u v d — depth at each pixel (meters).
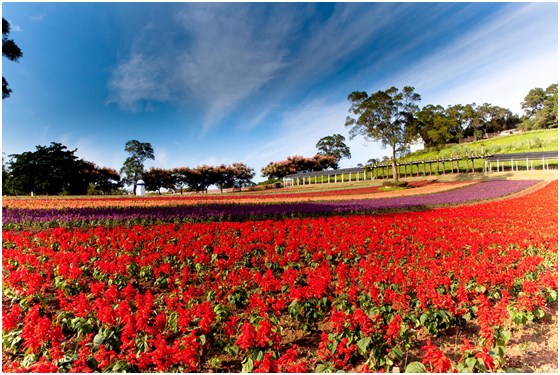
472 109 93.31
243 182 76.94
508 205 20.58
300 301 6.42
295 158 86.06
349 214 20.38
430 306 6.07
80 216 15.54
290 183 77.12
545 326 6.35
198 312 5.52
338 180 71.88
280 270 9.55
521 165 50.91
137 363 4.70
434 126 53.31
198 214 17.47
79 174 51.69
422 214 18.64
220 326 6.23
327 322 6.74
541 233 12.14
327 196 37.94
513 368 4.62
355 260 9.95
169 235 12.27
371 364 4.89
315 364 5.33
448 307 5.94
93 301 6.88
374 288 6.30
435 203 25.73
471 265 7.73
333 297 7.21
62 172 48.19
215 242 12.02
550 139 55.41
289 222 15.36
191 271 9.39
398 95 47.22
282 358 4.31
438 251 10.10
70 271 7.36
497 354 4.90
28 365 4.72
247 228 13.51
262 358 4.72
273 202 28.56
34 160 46.78
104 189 60.75
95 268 8.48
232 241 11.40
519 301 6.06
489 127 96.06
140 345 5.06
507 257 8.58
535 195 25.98
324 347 4.86
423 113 55.34
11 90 19.31
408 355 5.49
